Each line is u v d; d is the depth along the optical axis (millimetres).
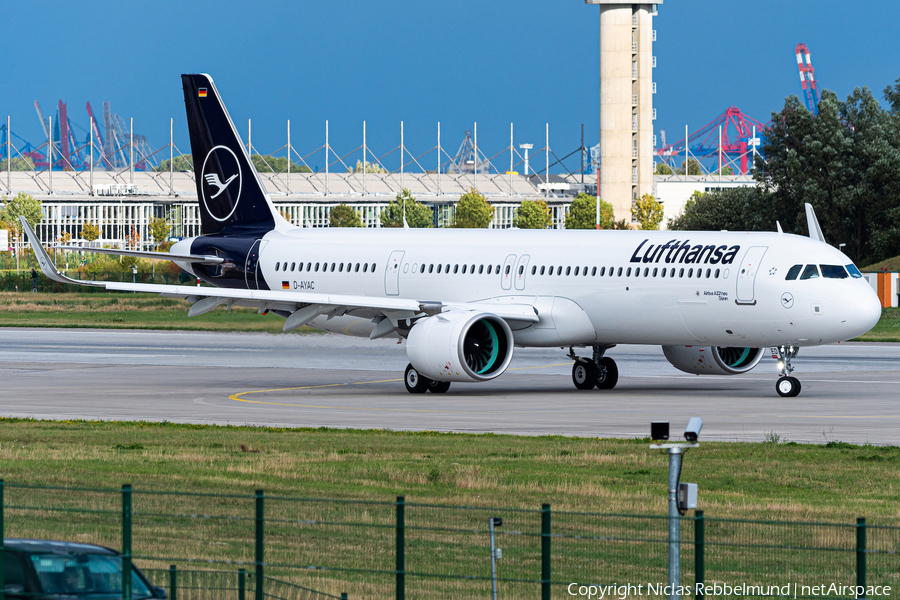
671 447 50562
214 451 103375
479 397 157750
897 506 78562
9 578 42469
